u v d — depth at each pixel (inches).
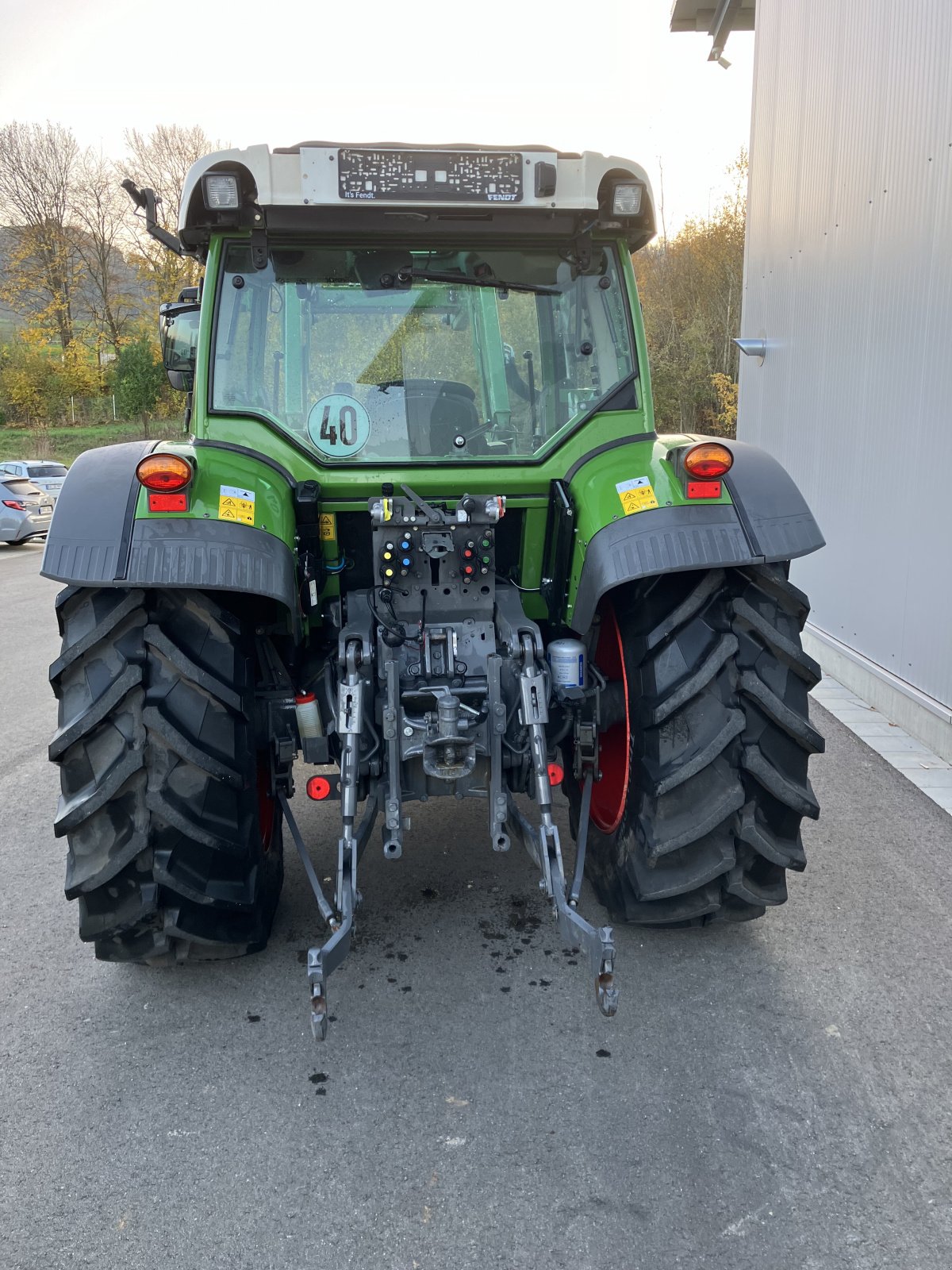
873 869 130.8
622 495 100.9
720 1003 100.0
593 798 121.1
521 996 101.9
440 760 96.7
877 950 110.1
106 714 92.5
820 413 235.1
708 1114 83.4
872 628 206.7
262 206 100.5
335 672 105.7
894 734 187.3
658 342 945.5
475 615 105.2
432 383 109.5
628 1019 97.3
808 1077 88.0
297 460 105.3
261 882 106.3
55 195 1545.3
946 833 142.7
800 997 100.9
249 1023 98.6
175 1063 92.4
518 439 111.6
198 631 96.9
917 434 185.2
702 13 347.3
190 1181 77.1
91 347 1596.9
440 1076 89.3
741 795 98.0
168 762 94.7
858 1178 76.1
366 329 109.0
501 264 110.5
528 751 99.8
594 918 117.4
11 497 666.8
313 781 104.1
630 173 105.5
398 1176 77.2
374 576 104.1
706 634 99.3
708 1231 71.3
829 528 231.1
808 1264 68.4
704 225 914.7
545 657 104.9
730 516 98.3
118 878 95.9
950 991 101.9
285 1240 71.3
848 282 217.6
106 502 94.4
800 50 248.8
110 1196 75.8
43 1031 98.2
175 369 138.0
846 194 217.9
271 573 93.0
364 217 104.5
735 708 98.2
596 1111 84.0
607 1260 69.0
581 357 113.0
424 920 118.6
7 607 395.5
